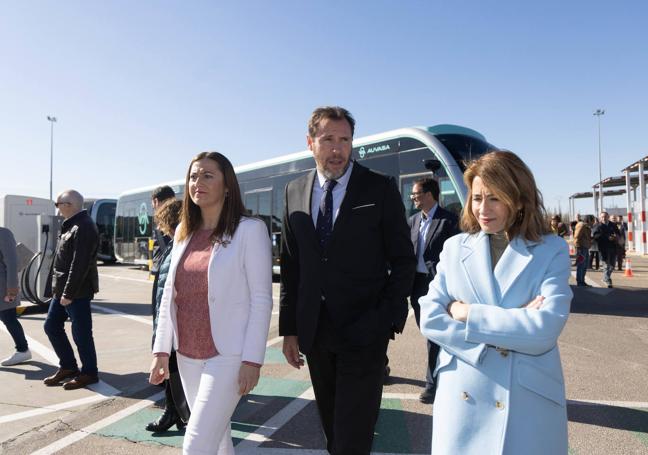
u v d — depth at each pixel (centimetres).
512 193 178
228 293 243
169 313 256
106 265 2556
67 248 498
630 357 569
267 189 1302
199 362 247
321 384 261
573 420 387
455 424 172
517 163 183
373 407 237
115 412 426
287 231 274
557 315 159
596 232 1209
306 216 260
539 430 162
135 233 2062
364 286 246
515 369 167
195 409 234
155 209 427
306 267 252
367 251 248
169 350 259
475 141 959
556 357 172
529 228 181
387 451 339
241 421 401
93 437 371
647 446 341
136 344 704
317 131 257
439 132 961
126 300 1159
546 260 174
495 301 175
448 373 182
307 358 262
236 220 254
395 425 383
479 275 182
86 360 502
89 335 505
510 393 165
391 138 1016
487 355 172
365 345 233
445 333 179
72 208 502
